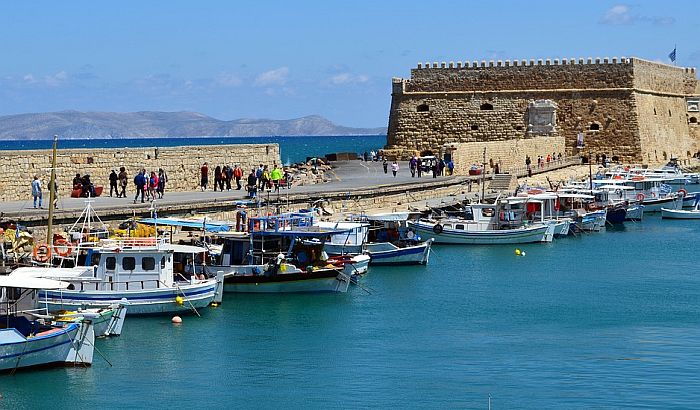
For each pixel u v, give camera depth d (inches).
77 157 5319.9
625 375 3304.6
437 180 7071.9
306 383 3203.7
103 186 5442.9
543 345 3659.0
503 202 6013.8
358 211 5935.0
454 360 3459.6
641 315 4143.7
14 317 3164.4
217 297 3998.5
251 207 5280.5
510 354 3540.8
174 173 5821.9
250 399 3061.0
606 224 6939.0
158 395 3068.4
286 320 3882.9
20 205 4785.9
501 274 4963.1
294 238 4296.3
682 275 5032.0
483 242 5812.0
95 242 3887.8
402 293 4429.1
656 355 3535.9
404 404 3034.0
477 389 3161.9
